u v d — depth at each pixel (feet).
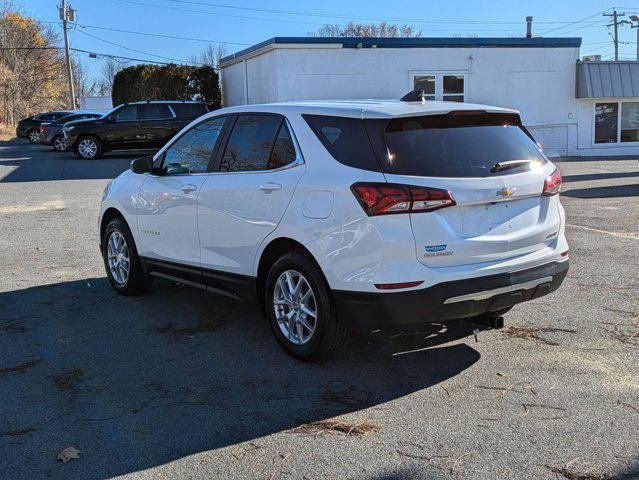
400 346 15.94
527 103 74.74
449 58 71.46
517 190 13.91
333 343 14.30
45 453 11.10
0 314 18.97
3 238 30.32
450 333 16.78
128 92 96.27
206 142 17.62
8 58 184.24
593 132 77.05
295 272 14.67
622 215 34.06
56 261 25.68
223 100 90.22
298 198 14.28
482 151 14.02
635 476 10.09
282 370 14.61
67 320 18.39
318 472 10.39
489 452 10.89
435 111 13.85
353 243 13.17
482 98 73.20
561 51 74.33
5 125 171.22
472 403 12.75
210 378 14.23
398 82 70.59
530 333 16.65
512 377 13.96
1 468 10.62
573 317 17.85
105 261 21.49
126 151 86.58
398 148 13.33
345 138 13.91
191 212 17.39
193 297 20.63
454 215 13.25
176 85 92.17
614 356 14.98
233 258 16.31
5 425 12.13
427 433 11.59
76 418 12.39
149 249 19.34
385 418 12.21
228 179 16.33
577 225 31.55
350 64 69.10
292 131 14.99
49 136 86.69
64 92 220.23
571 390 13.23
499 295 13.66
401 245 12.80
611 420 11.91
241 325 17.80
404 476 10.23
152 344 16.40
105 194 21.52
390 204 12.76
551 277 14.65
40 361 15.33
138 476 10.35
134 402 13.07
